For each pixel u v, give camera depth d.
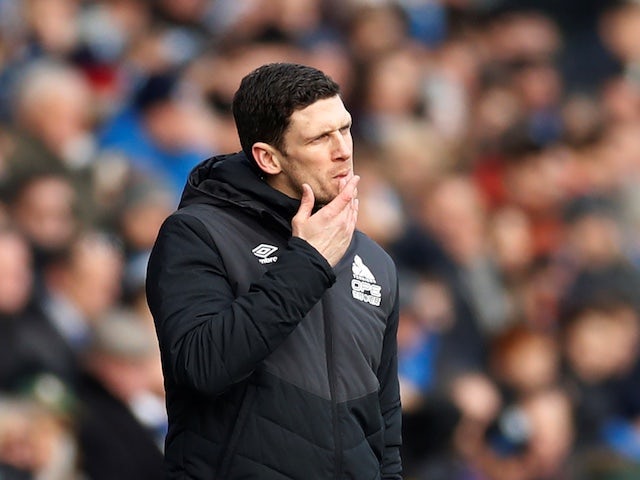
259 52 30.91
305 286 10.05
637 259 32.94
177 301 10.41
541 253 32.38
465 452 23.83
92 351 20.58
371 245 11.41
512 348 25.91
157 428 20.56
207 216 10.77
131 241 24.67
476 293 28.97
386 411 11.51
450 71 35.97
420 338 26.44
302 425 10.43
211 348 9.95
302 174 10.58
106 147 26.56
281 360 10.48
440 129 33.94
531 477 24.88
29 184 23.95
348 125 10.68
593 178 35.16
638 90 39.41
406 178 30.75
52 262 23.05
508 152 33.91
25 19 28.61
